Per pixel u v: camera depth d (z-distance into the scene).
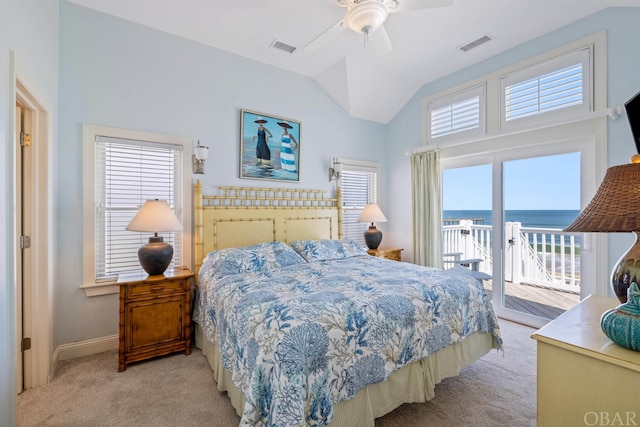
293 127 3.78
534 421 1.71
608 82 2.58
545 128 2.97
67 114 2.48
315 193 3.96
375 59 3.50
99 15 2.62
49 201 2.16
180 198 3.00
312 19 2.74
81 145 2.54
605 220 0.99
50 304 2.19
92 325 2.58
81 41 2.55
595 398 0.94
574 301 2.94
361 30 2.24
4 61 1.40
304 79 3.89
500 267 3.41
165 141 2.92
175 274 2.58
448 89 3.89
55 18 2.35
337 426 1.42
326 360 1.39
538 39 3.04
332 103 4.15
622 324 0.93
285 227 3.62
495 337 2.27
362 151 4.46
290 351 1.31
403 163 4.49
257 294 1.87
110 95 2.67
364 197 4.56
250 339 1.49
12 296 1.47
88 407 1.84
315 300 1.69
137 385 2.08
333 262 3.05
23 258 2.05
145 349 2.37
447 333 1.94
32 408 1.83
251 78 3.46
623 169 1.05
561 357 1.01
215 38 3.05
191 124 3.07
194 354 2.56
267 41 3.11
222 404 1.88
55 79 2.34
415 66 3.66
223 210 3.20
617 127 2.53
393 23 2.79
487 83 3.47
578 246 2.88
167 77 2.95
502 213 3.40
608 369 0.91
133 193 2.79
